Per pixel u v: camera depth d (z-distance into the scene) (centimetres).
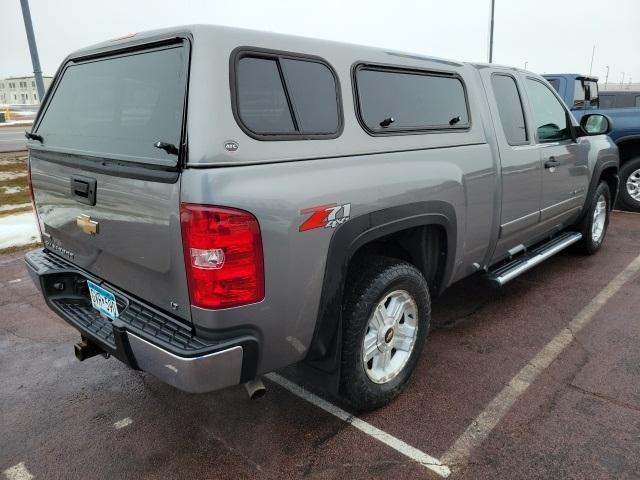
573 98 821
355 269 264
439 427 264
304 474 235
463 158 308
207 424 274
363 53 260
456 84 320
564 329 371
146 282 226
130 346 220
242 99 205
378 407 280
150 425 275
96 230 243
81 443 262
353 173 237
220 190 190
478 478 229
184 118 195
